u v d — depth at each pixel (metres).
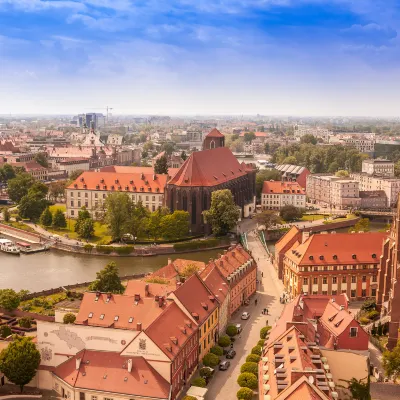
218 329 170.00
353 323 134.88
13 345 137.88
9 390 138.88
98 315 149.75
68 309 185.12
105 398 129.38
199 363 152.88
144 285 167.75
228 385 140.62
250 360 146.75
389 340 160.38
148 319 146.00
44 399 134.75
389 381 138.12
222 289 180.25
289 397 100.44
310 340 133.25
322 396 100.62
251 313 195.00
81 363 135.62
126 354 133.88
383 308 183.50
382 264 187.75
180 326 144.62
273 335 139.62
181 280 193.62
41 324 141.50
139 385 128.62
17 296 193.75
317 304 161.88
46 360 141.88
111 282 196.25
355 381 130.50
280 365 116.38
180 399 134.25
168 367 130.50
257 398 132.12
